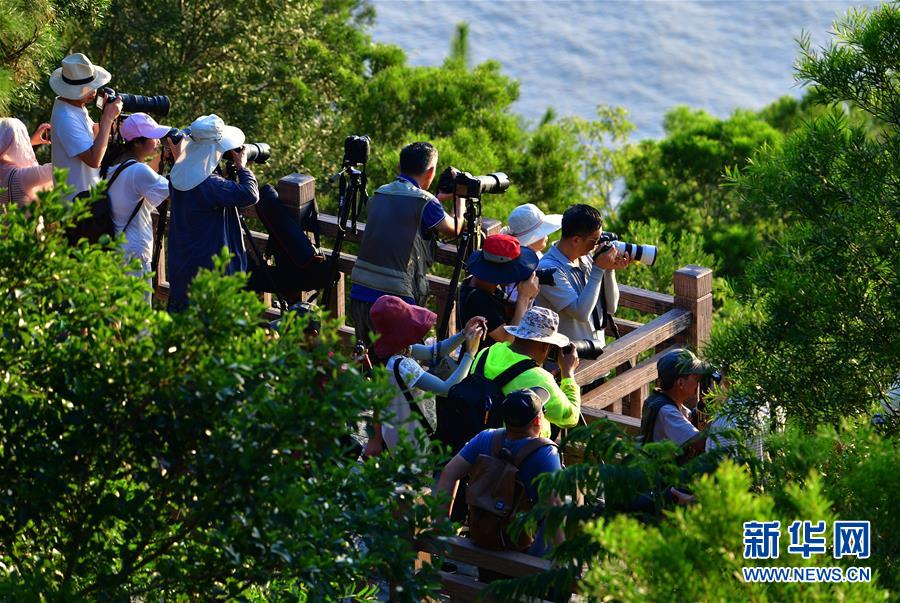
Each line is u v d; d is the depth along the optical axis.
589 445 13.21
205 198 18.53
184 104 52.59
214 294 10.70
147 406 10.89
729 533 9.19
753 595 9.31
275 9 53.34
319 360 10.88
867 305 13.71
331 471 11.23
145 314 11.21
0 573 10.77
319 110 58.16
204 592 11.38
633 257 19.20
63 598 10.48
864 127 14.41
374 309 15.86
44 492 10.98
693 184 59.97
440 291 22.19
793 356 14.08
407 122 56.62
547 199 54.69
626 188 68.25
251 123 54.56
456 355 18.12
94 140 20.22
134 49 51.47
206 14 52.09
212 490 10.85
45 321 11.20
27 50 29.09
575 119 82.94
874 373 13.78
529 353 15.98
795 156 14.30
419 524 11.91
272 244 20.97
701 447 15.12
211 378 10.62
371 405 10.96
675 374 15.35
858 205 13.68
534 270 17.88
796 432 11.83
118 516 11.06
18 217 11.29
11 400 10.87
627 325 22.94
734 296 15.09
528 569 13.76
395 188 18.98
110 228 19.39
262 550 11.07
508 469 13.70
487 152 48.94
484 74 56.50
